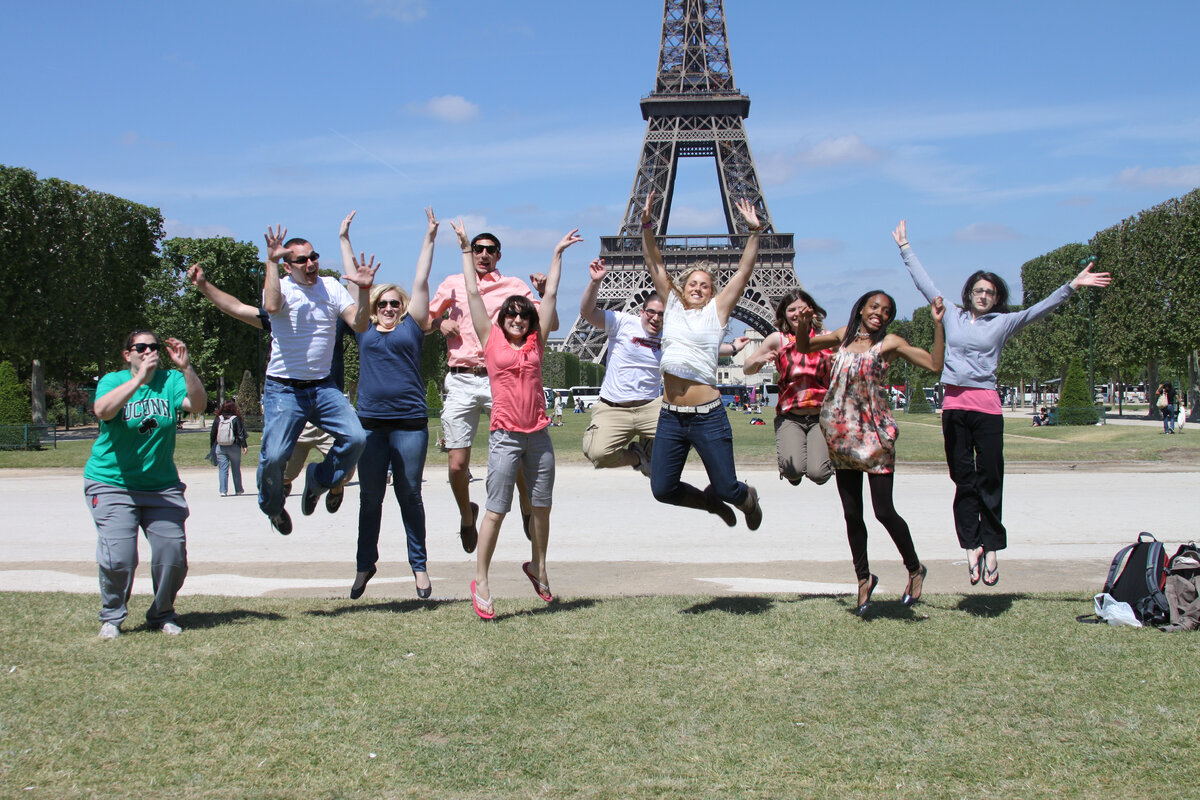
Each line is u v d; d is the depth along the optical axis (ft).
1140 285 194.90
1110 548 44.14
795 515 58.18
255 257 241.96
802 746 18.42
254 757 18.01
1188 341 182.39
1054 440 136.36
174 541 27.53
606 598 31.71
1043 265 264.93
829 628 26.89
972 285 30.91
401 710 20.42
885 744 18.47
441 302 35.70
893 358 28.91
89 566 41.06
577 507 64.64
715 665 23.44
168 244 239.91
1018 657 23.95
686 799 16.22
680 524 54.90
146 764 17.67
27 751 18.15
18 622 28.07
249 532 52.49
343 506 64.80
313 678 22.54
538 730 19.31
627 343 33.71
